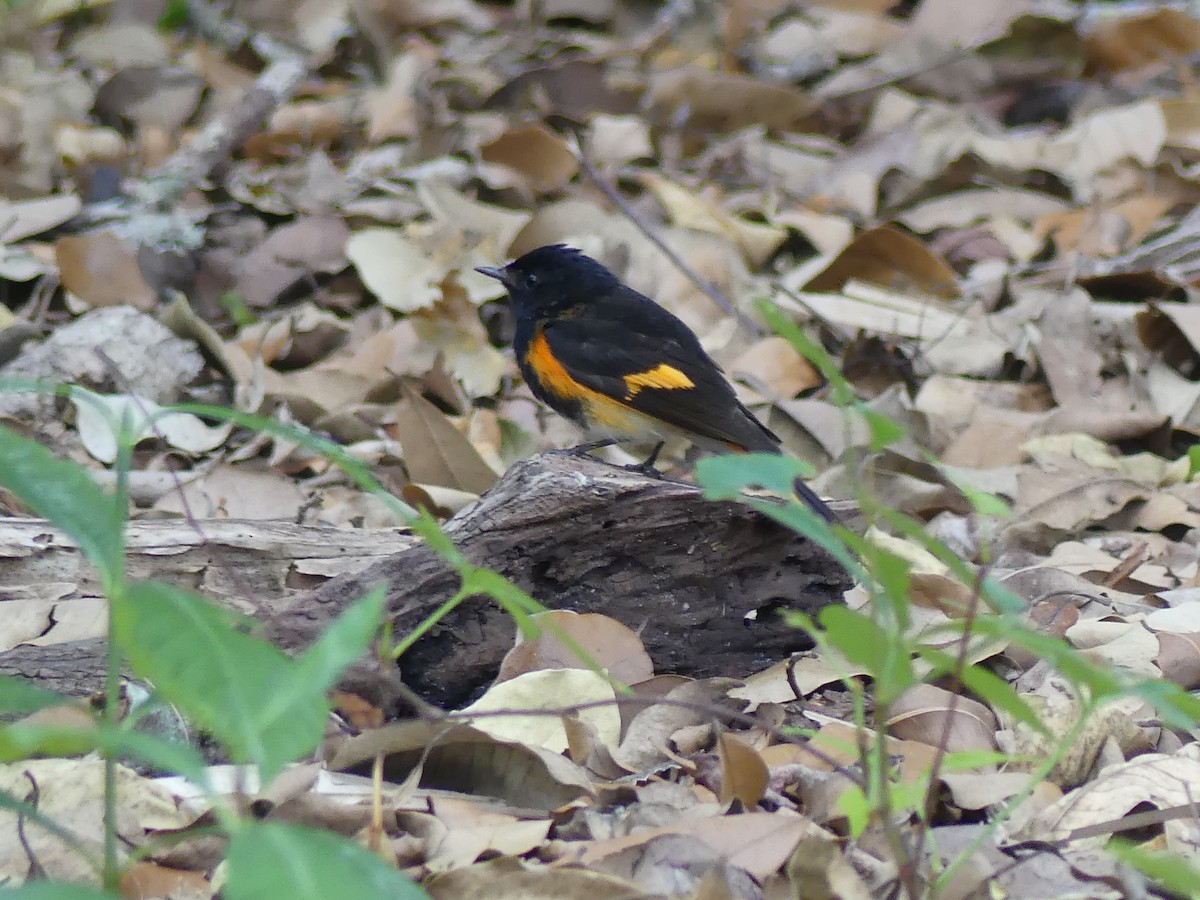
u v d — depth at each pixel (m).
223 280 13.77
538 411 12.32
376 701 6.56
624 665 6.63
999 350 12.78
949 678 7.19
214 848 5.14
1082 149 16.83
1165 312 12.38
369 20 20.78
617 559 7.02
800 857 4.95
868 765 4.86
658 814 5.42
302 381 11.95
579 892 4.73
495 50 21.52
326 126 17.92
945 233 15.99
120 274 13.10
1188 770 5.82
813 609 7.49
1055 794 5.77
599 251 14.08
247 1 22.14
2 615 6.81
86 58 19.83
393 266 13.69
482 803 5.65
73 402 10.90
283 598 6.94
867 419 4.02
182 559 7.22
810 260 14.54
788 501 7.24
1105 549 9.82
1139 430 11.45
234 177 16.12
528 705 6.19
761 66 20.84
